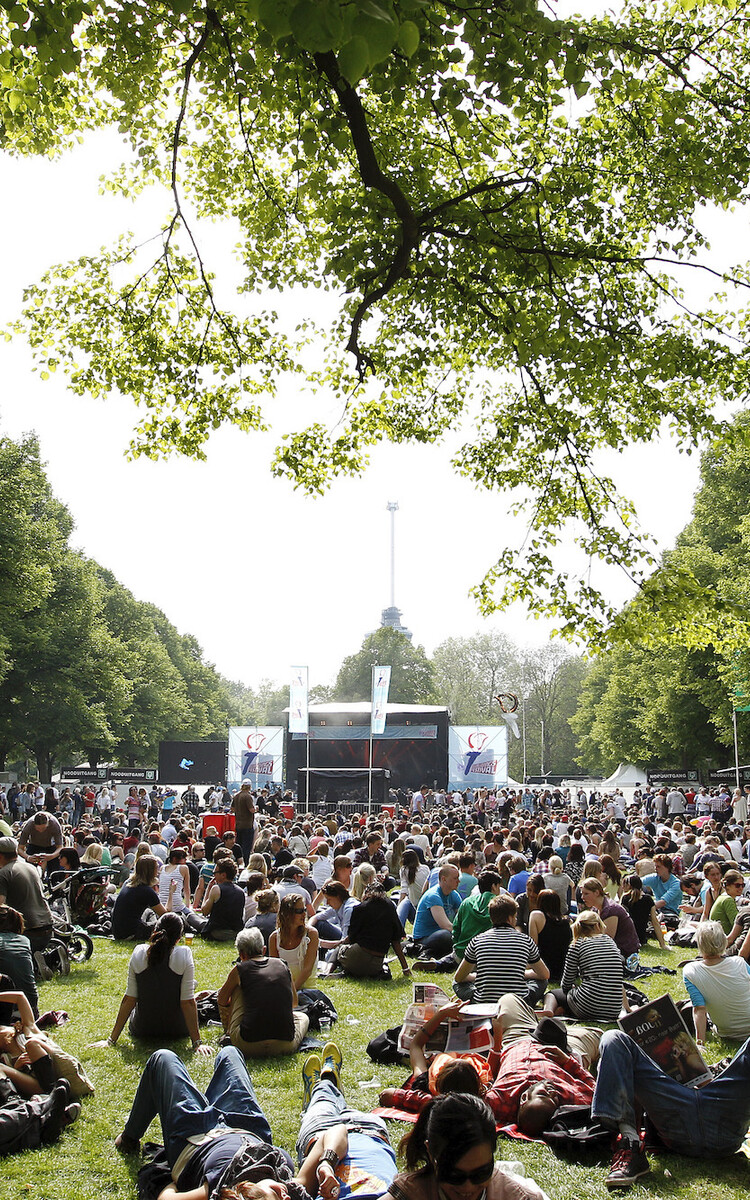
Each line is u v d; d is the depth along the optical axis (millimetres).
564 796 54594
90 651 62125
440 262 10312
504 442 13531
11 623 49906
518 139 10984
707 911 14023
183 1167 5023
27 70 8836
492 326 10922
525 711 107438
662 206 10930
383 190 8453
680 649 49969
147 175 12508
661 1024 6215
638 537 12461
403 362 12727
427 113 9680
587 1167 5898
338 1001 10555
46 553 50812
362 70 3621
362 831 22828
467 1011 7559
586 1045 7391
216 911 14258
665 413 11641
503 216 10547
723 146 10469
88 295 12430
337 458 13547
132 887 13984
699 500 52875
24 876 11062
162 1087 5496
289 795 43250
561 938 10430
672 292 11609
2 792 40125
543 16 7363
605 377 11086
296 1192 4508
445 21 7340
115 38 9742
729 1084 6016
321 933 13234
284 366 12984
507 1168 4375
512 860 14875
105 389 12758
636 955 11930
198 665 112125
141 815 39594
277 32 3719
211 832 22094
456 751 45812
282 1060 8047
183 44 10281
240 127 11438
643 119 10641
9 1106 6211
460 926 11414
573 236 11000
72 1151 5988
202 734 105688
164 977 8320
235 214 12789
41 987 10844
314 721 46844
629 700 70188
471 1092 4742
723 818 39625
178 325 12703
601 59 8953
